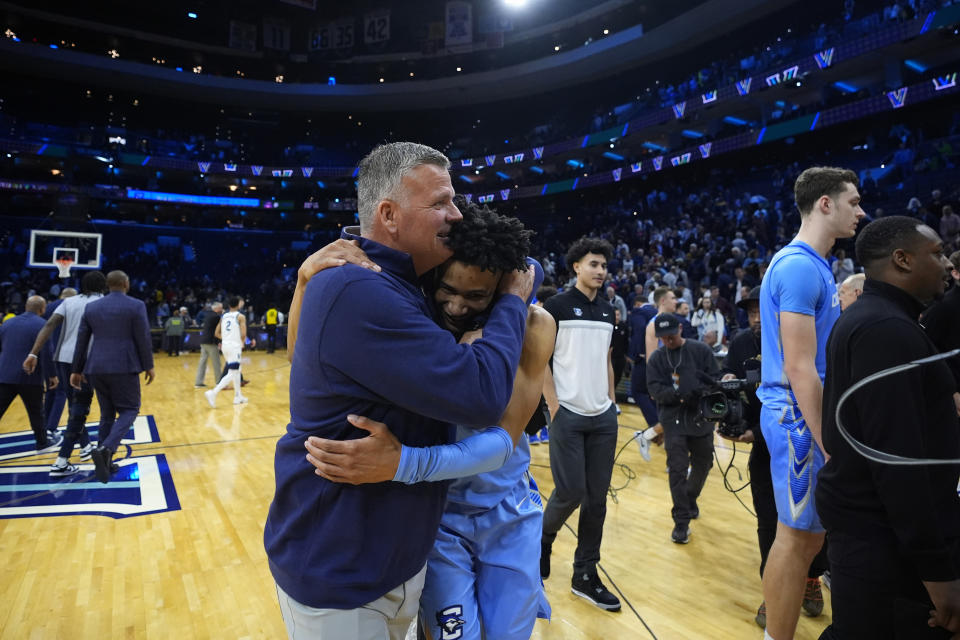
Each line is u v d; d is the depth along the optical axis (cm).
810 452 188
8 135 2545
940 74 1565
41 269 2441
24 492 434
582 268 277
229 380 828
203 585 286
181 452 565
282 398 916
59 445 573
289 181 3136
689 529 362
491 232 116
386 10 2775
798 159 1988
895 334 130
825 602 266
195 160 2831
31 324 530
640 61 2473
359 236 121
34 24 2594
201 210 3020
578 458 267
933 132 1666
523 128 3077
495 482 151
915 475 121
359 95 2930
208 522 375
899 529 123
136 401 450
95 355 430
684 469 347
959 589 117
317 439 101
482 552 153
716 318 893
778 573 191
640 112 2339
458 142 3147
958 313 227
